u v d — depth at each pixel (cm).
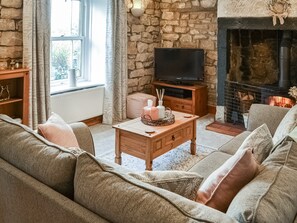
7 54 392
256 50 512
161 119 345
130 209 118
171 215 111
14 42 396
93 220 124
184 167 357
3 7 380
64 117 462
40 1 396
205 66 576
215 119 532
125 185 129
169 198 120
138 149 324
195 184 153
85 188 135
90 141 279
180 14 587
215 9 545
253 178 153
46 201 142
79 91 476
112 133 471
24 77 381
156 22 605
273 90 468
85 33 521
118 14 505
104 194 128
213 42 560
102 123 519
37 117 412
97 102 509
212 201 151
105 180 134
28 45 389
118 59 515
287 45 469
